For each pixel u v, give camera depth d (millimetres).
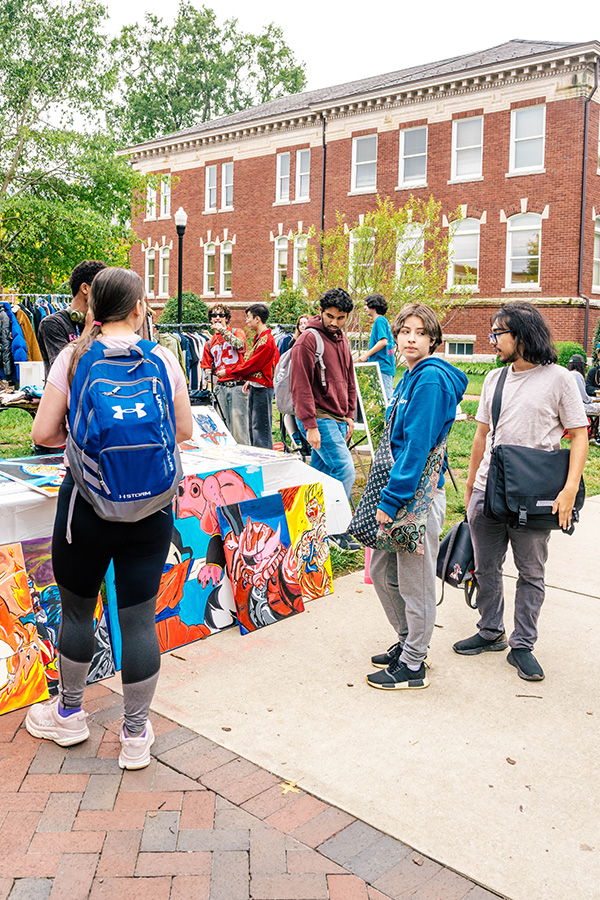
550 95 21562
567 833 2580
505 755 3064
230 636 4234
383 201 25172
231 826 2559
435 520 3486
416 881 2328
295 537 4723
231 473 4488
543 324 3676
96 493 2557
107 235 24391
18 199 22625
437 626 4465
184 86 48125
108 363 2598
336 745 3105
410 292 15617
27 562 3498
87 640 2947
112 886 2268
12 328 11297
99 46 24797
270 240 28750
